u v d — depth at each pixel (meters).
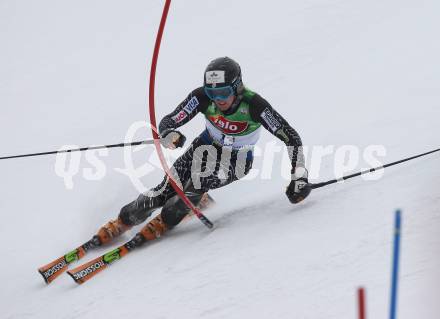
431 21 33.72
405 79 25.44
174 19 56.31
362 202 14.70
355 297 10.80
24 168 28.06
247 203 18.84
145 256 16.72
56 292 16.58
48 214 22.58
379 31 35.12
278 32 42.75
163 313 12.98
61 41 57.28
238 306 12.13
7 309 16.73
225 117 16.89
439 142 17.36
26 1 73.50
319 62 33.38
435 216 12.59
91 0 70.81
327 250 12.88
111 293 15.01
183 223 18.98
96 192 23.41
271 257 13.54
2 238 21.45
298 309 11.18
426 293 10.14
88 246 18.38
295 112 26.77
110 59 48.25
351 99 25.77
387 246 12.11
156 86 38.41
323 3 46.66
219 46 43.97
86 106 37.88
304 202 16.45
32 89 44.03
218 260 14.43
